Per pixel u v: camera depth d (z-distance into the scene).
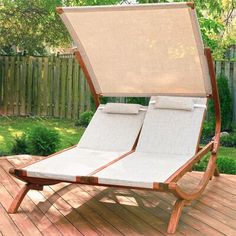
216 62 9.68
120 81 5.62
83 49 5.38
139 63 5.33
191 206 4.59
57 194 4.88
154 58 5.21
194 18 4.60
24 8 11.62
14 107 11.88
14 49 13.77
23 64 11.73
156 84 5.52
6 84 11.88
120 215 4.29
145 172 4.06
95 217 4.23
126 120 5.36
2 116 11.77
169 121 5.16
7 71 11.87
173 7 4.57
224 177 5.70
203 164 6.21
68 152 4.92
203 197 4.89
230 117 9.43
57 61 11.42
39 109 11.70
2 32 12.17
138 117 5.38
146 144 5.02
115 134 5.23
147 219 4.20
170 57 5.13
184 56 5.05
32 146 6.76
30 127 10.11
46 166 4.27
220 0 9.98
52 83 11.53
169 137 5.01
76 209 4.43
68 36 12.33
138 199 4.78
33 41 12.48
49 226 3.98
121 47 5.22
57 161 4.48
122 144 5.11
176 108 5.25
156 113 5.29
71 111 11.33
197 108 5.23
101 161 4.52
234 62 9.54
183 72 5.23
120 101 10.48
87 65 5.56
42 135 6.77
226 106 9.34
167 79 5.39
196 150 4.82
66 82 11.36
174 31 4.84
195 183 5.41
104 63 5.46
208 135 8.99
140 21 4.88
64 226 3.99
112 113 5.48
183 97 5.35
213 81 5.08
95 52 5.36
